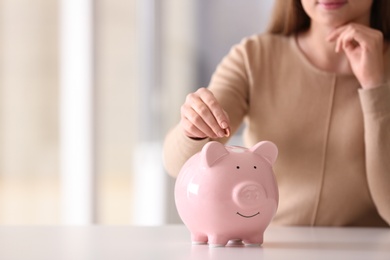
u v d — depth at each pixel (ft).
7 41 10.96
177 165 4.59
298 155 5.20
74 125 11.23
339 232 4.60
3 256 3.39
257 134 5.29
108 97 11.36
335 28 5.18
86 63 11.16
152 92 11.42
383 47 5.39
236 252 3.52
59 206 11.30
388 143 4.89
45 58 11.11
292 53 5.35
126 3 11.34
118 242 3.92
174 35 11.30
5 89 11.00
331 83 5.22
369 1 5.02
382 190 4.93
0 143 11.04
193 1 11.18
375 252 3.55
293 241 4.04
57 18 11.14
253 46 5.42
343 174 5.16
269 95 5.29
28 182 11.20
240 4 10.86
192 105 4.17
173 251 3.56
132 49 11.39
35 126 11.15
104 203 11.43
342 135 5.16
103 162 11.37
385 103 4.90
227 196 3.68
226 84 5.29
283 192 5.25
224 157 3.76
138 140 11.48
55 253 3.48
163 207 11.43
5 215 11.16
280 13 5.47
